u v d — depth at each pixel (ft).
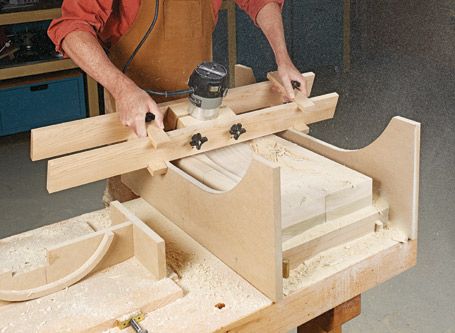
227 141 5.04
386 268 4.52
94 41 5.10
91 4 5.19
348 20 12.69
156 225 4.79
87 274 4.17
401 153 4.46
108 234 4.21
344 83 12.84
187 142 4.83
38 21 13.48
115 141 4.91
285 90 5.46
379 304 8.13
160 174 4.76
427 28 11.95
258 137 5.28
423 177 10.55
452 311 7.93
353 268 4.31
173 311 3.91
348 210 4.55
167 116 5.16
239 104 5.54
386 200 4.70
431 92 11.76
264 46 12.93
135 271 4.24
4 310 3.89
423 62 12.10
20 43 12.80
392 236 4.60
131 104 4.69
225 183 4.49
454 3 11.65
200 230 4.49
